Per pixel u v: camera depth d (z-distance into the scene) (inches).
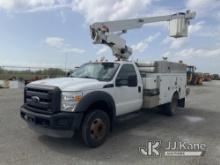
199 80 1357.0
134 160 185.2
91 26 322.3
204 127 293.6
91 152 200.5
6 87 791.7
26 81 768.9
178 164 178.1
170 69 353.7
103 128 220.4
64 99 198.5
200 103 521.7
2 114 333.1
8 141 220.7
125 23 372.2
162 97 326.6
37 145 213.0
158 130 275.4
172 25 404.2
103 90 225.1
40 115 200.4
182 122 320.8
